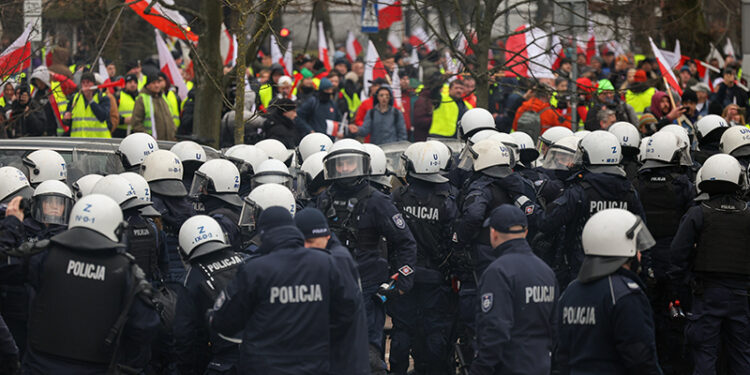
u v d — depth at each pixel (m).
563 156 12.81
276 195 11.07
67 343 9.05
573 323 8.89
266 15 17.64
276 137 20.84
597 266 8.77
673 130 14.70
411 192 12.95
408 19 29.11
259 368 8.89
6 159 14.35
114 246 9.12
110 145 15.01
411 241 11.98
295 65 28.83
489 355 9.44
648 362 8.58
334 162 11.73
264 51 32.69
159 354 10.88
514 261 9.61
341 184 11.95
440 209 12.84
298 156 15.11
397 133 24.28
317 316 8.99
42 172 12.24
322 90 23.59
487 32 19.33
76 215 9.18
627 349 8.59
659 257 13.38
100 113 23.09
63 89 22.75
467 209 12.29
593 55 31.88
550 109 22.38
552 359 10.89
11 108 22.50
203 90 18.42
